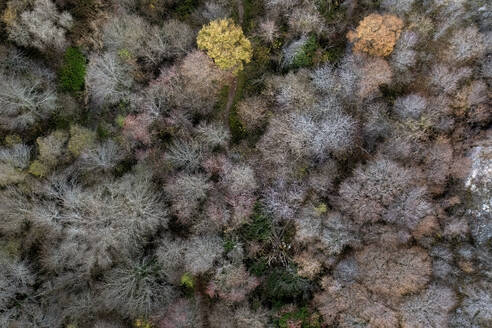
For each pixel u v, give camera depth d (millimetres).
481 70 29312
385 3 31203
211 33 29078
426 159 29375
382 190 28375
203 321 31344
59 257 31219
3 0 32062
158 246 32094
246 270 31453
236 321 30500
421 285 27375
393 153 29375
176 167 32625
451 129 29703
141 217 31234
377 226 28531
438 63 29891
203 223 31219
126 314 31516
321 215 29719
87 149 32094
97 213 30938
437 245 28578
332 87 30594
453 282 27766
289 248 31016
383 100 30906
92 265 31125
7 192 31125
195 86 31828
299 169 30891
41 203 31844
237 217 31094
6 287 30828
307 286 30141
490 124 29469
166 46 32406
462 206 29266
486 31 29719
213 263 31391
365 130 30562
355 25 32344
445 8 29922
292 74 31000
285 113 31141
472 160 29266
